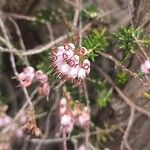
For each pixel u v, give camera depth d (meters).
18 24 0.31
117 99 0.29
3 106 0.29
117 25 0.29
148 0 0.23
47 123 0.29
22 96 0.33
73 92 0.29
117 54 0.26
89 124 0.27
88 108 0.26
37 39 0.32
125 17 0.29
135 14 0.25
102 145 0.30
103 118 0.30
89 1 0.31
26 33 0.32
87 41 0.25
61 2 0.32
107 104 0.29
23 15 0.30
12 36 0.31
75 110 0.25
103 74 0.29
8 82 0.33
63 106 0.25
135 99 0.27
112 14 0.30
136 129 0.28
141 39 0.24
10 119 0.28
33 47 0.32
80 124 0.27
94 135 0.30
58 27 0.32
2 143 0.27
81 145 0.30
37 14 0.31
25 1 0.29
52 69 0.25
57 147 0.34
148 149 0.29
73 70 0.22
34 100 0.31
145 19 0.24
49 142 0.32
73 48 0.23
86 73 0.23
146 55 0.22
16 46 0.31
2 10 0.29
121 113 0.29
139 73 0.23
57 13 0.32
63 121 0.25
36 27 0.31
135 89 0.26
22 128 0.26
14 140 0.31
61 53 0.22
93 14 0.28
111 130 0.28
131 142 0.29
